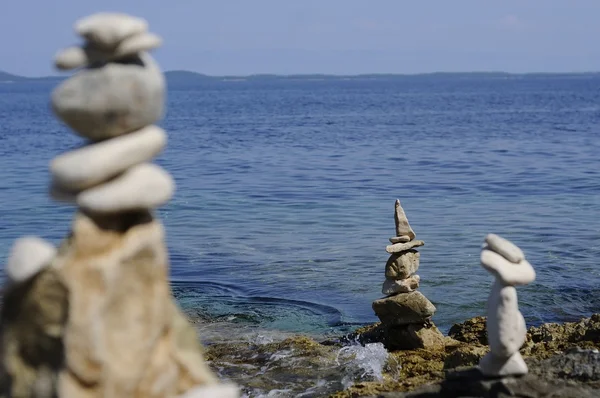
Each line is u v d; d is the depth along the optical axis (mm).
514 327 8812
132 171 5844
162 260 5961
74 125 5777
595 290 19141
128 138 5816
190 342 6309
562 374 9531
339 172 42500
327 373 12453
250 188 36500
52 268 5645
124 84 5691
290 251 23547
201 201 32750
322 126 81812
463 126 78938
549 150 52906
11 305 5805
